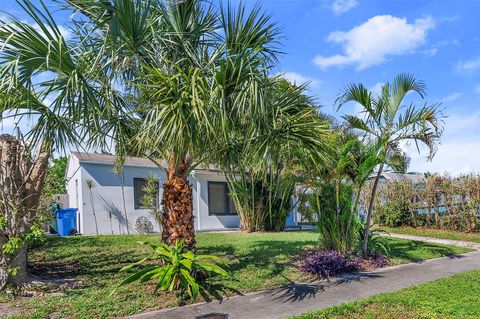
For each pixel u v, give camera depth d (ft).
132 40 21.83
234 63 21.26
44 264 29.73
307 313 19.88
